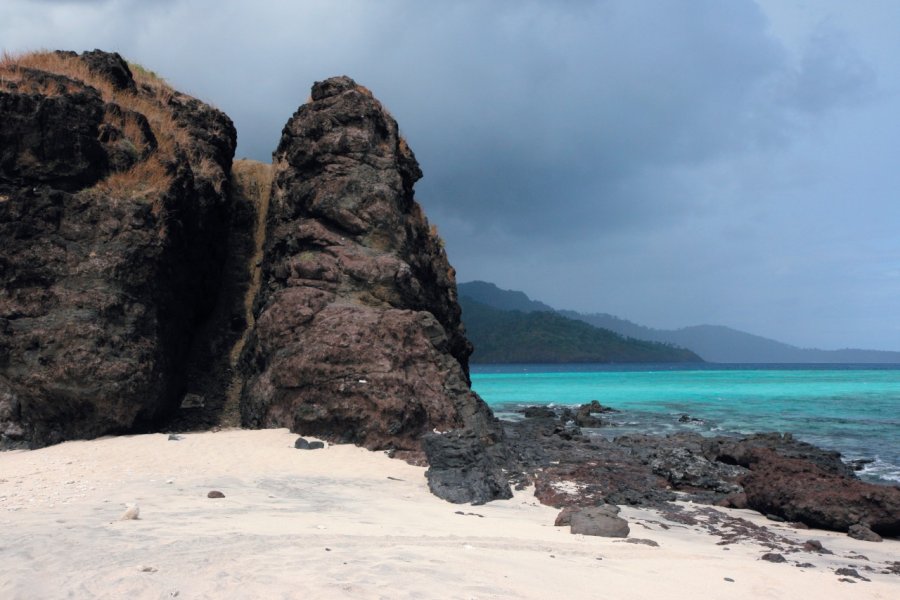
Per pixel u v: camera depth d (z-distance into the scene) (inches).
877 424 1295.5
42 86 832.3
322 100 1058.1
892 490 512.7
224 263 1106.7
